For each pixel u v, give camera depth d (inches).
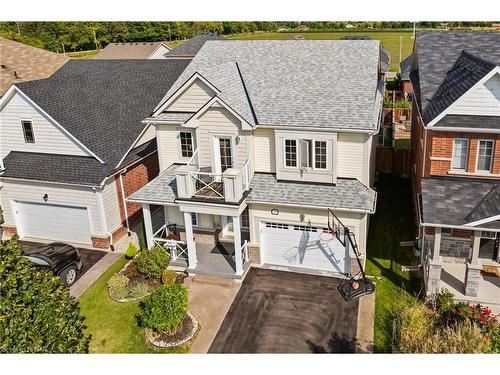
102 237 898.7
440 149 737.0
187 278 772.0
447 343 579.8
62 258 772.0
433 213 671.1
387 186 1104.8
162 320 622.5
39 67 1534.2
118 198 935.0
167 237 859.4
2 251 471.2
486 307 647.8
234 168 789.2
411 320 613.3
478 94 705.6
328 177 756.0
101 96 1073.5
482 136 713.6
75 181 867.4
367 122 721.6
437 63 873.5
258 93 820.0
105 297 740.7
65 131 896.9
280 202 738.8
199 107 825.5
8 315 431.8
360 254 743.7
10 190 944.9
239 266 749.9
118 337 650.8
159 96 1155.3
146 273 770.8
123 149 955.3
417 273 756.0
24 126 931.3
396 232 887.1
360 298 700.7
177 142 856.9
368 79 794.2
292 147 761.6
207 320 670.5
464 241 754.2
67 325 484.1
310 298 707.4
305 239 772.6
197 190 770.2
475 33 927.0
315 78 819.4
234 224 732.0
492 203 676.7
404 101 1824.6
